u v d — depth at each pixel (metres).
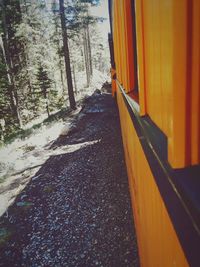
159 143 0.96
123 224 5.75
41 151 11.89
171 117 0.78
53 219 6.61
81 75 49.41
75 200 7.14
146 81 1.43
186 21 0.67
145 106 1.49
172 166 0.79
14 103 20.75
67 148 11.18
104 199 6.77
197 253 0.66
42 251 5.66
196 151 0.76
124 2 2.35
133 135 2.34
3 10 20.48
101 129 12.27
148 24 1.22
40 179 8.95
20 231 6.46
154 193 1.33
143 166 1.70
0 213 7.39
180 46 0.69
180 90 0.72
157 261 1.47
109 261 4.93
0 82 19.27
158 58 1.02
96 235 5.67
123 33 2.70
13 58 25.44
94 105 16.69
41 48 30.95
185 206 0.71
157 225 1.35
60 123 16.19
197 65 0.69
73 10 19.83
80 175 8.37
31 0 29.64
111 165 8.34
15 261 5.55
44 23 32.44
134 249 5.02
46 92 22.59
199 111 0.73
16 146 13.45
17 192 8.41
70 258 5.29
